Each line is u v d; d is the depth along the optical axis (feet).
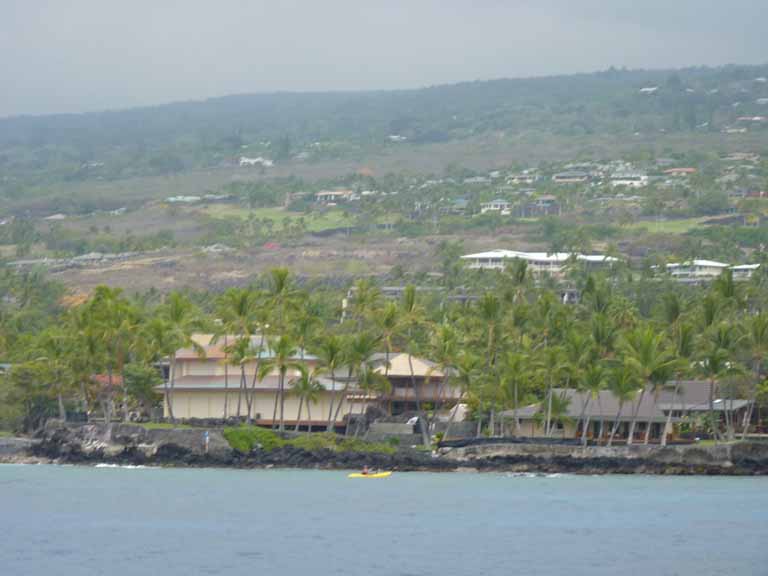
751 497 499.51
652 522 434.71
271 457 589.73
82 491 503.20
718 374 606.96
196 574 341.41
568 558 368.07
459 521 433.07
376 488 521.65
